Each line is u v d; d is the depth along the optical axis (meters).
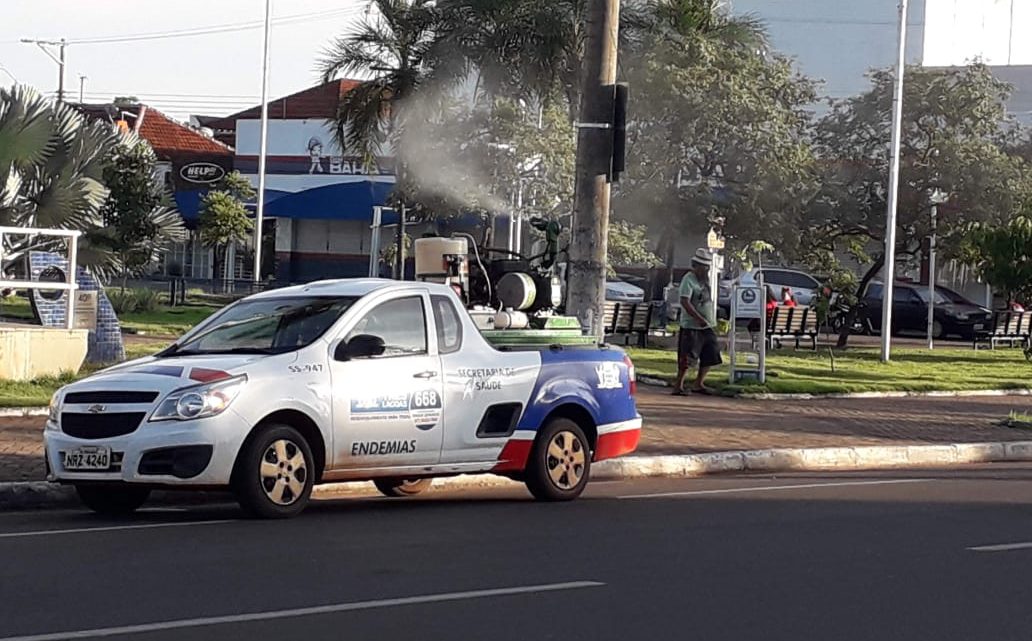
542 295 13.72
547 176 32.66
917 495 13.45
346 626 7.32
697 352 21.17
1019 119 52.81
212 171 55.66
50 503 11.82
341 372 11.09
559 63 31.30
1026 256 23.19
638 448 15.81
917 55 57.16
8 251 21.73
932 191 34.03
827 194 34.81
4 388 16.88
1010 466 16.77
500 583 8.56
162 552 9.40
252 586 8.28
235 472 10.62
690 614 7.82
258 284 41.44
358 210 51.31
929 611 8.06
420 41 33.59
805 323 30.61
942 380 24.77
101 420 10.48
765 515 11.86
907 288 40.81
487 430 12.01
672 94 32.50
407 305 11.73
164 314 33.22
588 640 7.16
